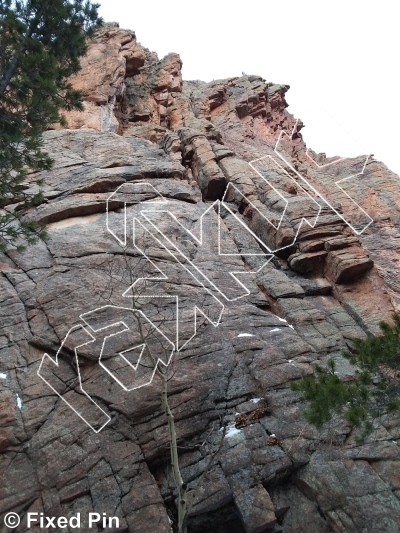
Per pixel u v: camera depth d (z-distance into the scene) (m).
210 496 6.40
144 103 23.91
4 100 8.53
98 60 22.77
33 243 8.81
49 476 6.71
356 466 6.71
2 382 7.98
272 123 29.81
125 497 6.40
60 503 6.39
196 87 31.77
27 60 8.05
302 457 6.84
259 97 30.06
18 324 9.05
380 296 11.38
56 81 9.42
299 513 6.39
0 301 9.48
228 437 7.18
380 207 20.64
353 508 6.17
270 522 6.10
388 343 5.99
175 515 6.38
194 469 6.82
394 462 6.71
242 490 6.45
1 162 8.52
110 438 7.15
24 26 8.12
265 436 7.17
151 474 6.74
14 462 6.93
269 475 6.63
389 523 5.94
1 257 10.65
